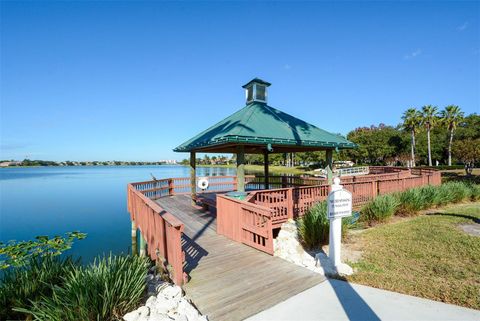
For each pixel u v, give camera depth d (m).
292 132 7.71
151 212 5.31
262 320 2.98
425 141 51.34
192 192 10.27
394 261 4.69
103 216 15.48
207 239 5.99
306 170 51.22
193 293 3.57
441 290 3.61
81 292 2.90
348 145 8.55
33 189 31.25
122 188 32.56
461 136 47.78
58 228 12.61
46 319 2.78
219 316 3.06
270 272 4.21
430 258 4.77
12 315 3.14
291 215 7.29
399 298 3.40
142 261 3.97
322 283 3.83
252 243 5.40
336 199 4.33
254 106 9.03
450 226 6.82
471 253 4.92
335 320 2.95
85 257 8.51
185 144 9.91
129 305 3.15
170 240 4.05
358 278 4.03
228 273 4.19
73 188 32.47
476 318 2.94
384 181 10.23
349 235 6.31
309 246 5.66
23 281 3.50
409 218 8.02
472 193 11.14
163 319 2.87
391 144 54.06
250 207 5.39
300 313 3.09
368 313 3.07
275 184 13.51
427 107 46.59
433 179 13.22
